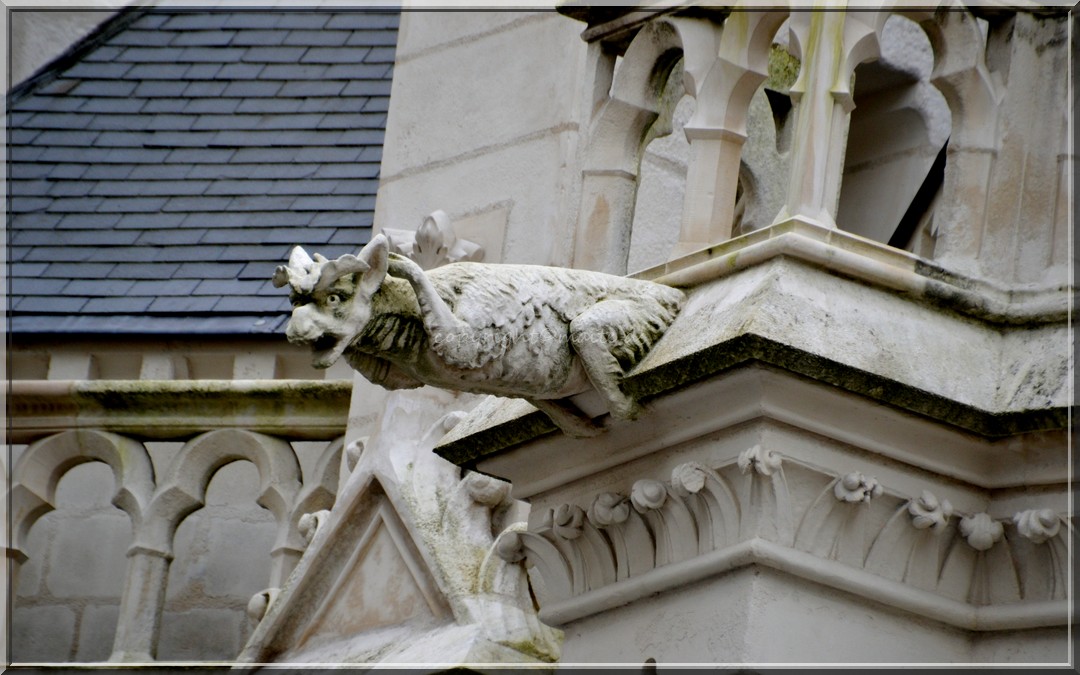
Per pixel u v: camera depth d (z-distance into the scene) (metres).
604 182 15.06
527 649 14.70
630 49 15.02
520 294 12.70
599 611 13.66
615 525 13.48
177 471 19.06
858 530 12.91
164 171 23.28
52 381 19.47
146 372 21.31
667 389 12.83
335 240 22.00
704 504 12.97
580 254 14.95
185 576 21.11
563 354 12.84
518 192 16.59
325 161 23.05
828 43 13.42
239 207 22.70
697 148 13.92
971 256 13.55
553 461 13.91
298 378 21.08
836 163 13.30
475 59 17.39
